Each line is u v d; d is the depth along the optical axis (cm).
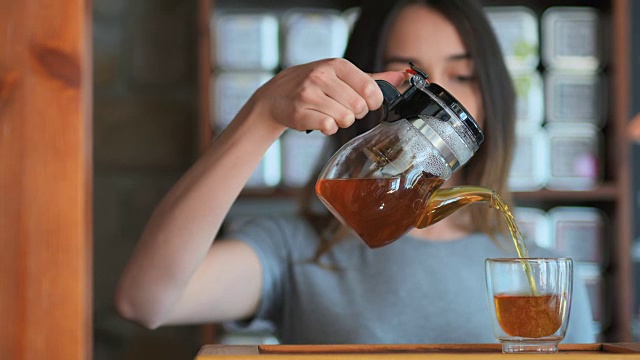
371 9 152
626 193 221
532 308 88
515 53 222
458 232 156
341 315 148
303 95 93
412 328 147
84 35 74
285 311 152
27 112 73
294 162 221
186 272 115
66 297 73
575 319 154
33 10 73
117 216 256
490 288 92
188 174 111
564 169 224
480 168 152
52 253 73
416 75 94
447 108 91
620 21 221
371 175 92
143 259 115
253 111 102
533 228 226
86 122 75
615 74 221
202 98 221
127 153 257
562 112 226
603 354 82
